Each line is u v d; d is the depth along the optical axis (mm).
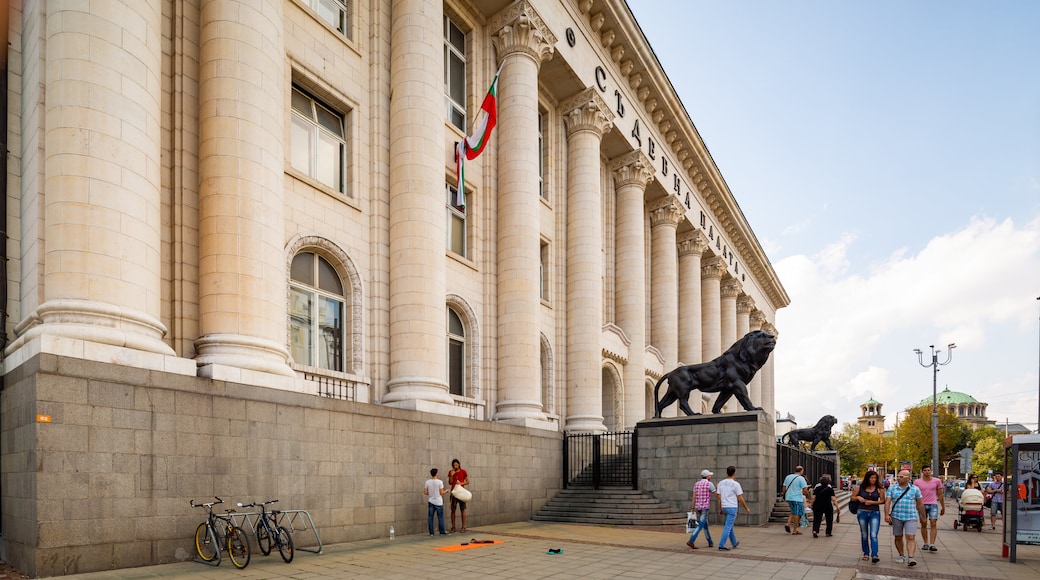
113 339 9805
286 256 14391
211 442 10789
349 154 16906
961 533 18438
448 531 15461
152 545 9789
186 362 10797
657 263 34969
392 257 17078
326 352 15656
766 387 58938
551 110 26484
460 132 20906
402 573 9617
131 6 10820
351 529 13250
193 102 12781
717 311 43000
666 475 20000
